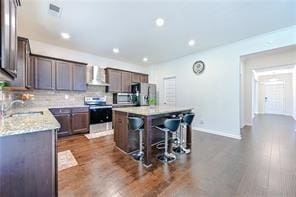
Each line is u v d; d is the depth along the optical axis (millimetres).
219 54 4492
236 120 4133
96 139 3906
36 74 3754
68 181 2049
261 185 1936
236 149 3234
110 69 5355
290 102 9336
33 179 1266
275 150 3152
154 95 6312
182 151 3111
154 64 6750
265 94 10828
